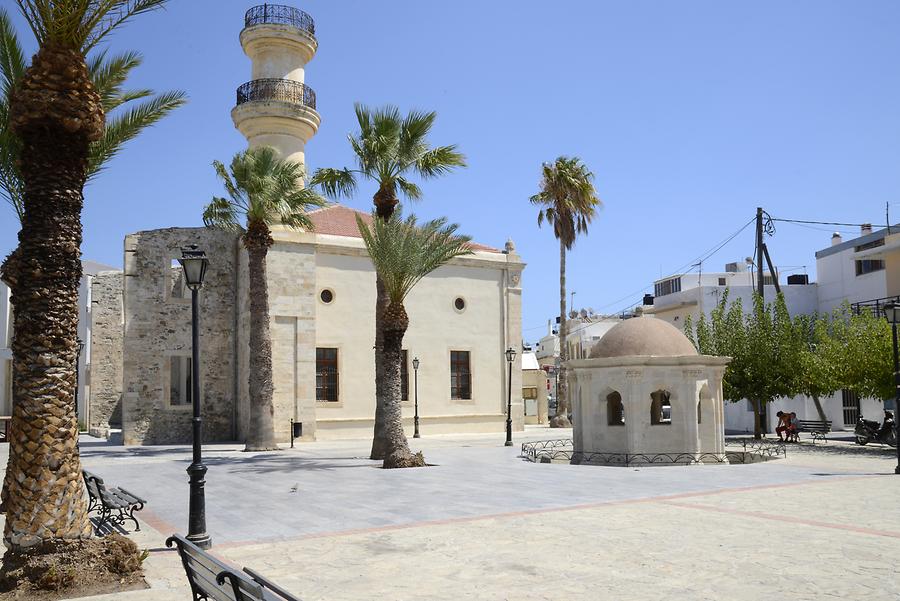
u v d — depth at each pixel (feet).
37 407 27.71
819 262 141.08
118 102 42.04
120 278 132.36
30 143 28.55
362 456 81.66
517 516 40.52
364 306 115.24
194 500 33.81
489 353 127.65
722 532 35.14
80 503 28.63
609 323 209.97
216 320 109.19
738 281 172.35
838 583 25.76
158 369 105.29
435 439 111.04
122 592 26.25
